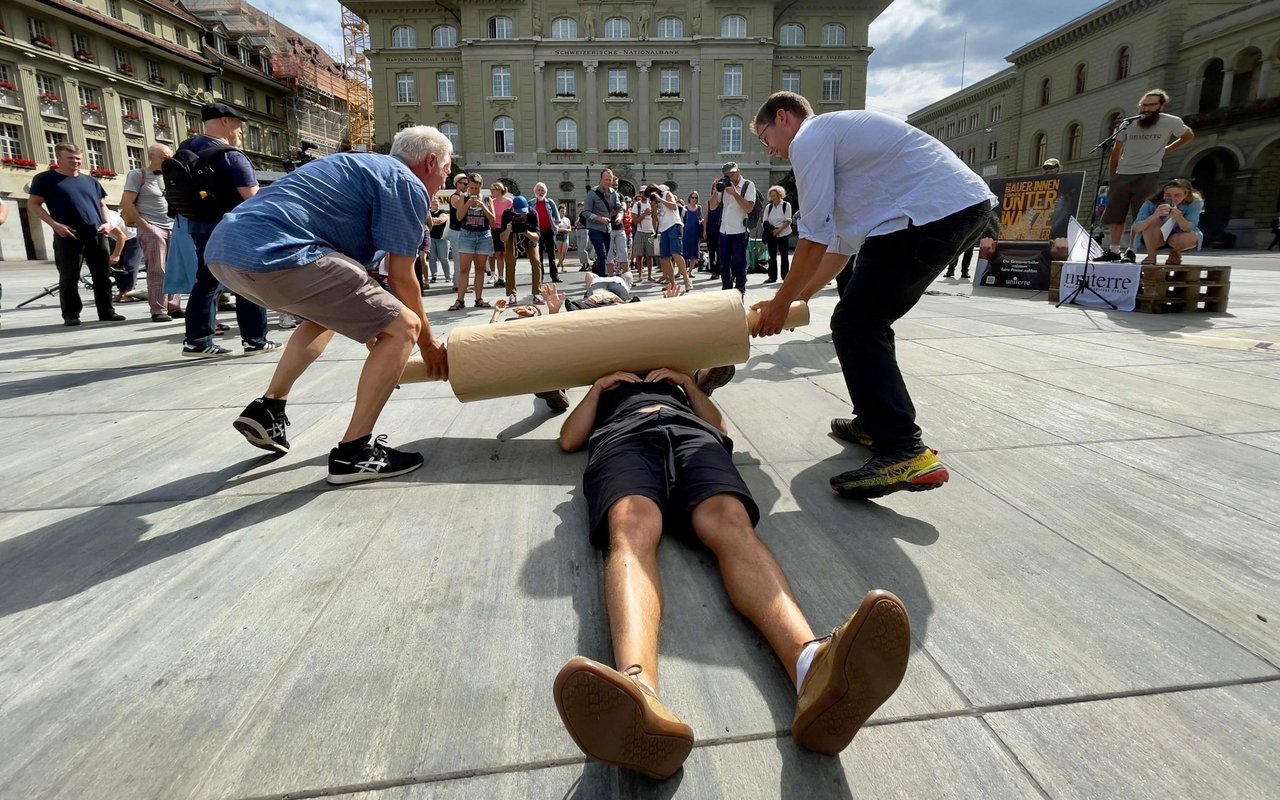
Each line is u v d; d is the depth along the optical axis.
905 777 1.29
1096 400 3.73
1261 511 2.37
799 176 2.58
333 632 1.73
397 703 1.48
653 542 1.84
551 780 1.29
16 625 1.79
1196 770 1.29
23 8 31.06
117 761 1.33
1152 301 6.87
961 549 2.14
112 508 2.52
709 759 1.34
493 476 2.79
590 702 1.16
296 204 2.61
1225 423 3.30
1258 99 31.70
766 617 1.60
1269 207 33.19
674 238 9.58
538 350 2.87
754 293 9.69
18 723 1.44
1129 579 1.95
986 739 1.38
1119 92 38.97
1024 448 3.02
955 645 1.67
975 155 55.69
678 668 1.59
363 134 62.94
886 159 2.48
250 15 55.12
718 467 2.04
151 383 4.51
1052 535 2.22
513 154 46.75
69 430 3.49
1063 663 1.60
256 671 1.59
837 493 2.57
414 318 2.80
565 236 15.83
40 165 32.16
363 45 63.59
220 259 2.52
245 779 1.29
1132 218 8.27
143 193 7.48
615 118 46.75
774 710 1.46
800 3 45.91
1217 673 1.55
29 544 2.24
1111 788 1.26
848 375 2.53
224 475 2.85
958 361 4.73
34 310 9.04
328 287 2.58
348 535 2.27
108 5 36.22
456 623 1.76
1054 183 9.56
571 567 2.04
